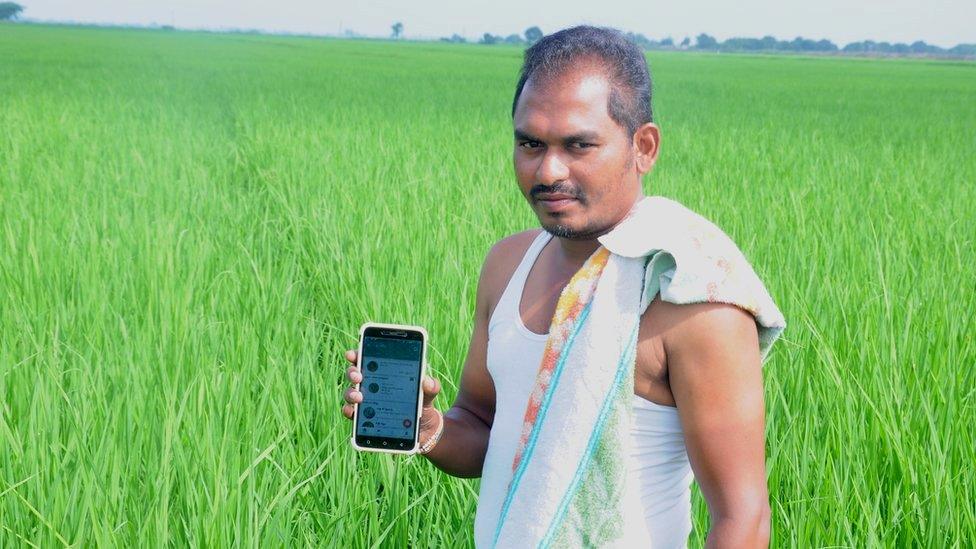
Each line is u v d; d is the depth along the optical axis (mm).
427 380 1888
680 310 1552
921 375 4277
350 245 6980
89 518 2932
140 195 8742
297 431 3910
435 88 31203
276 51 69938
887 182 10977
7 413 3658
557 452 1568
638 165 1675
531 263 1786
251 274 6195
